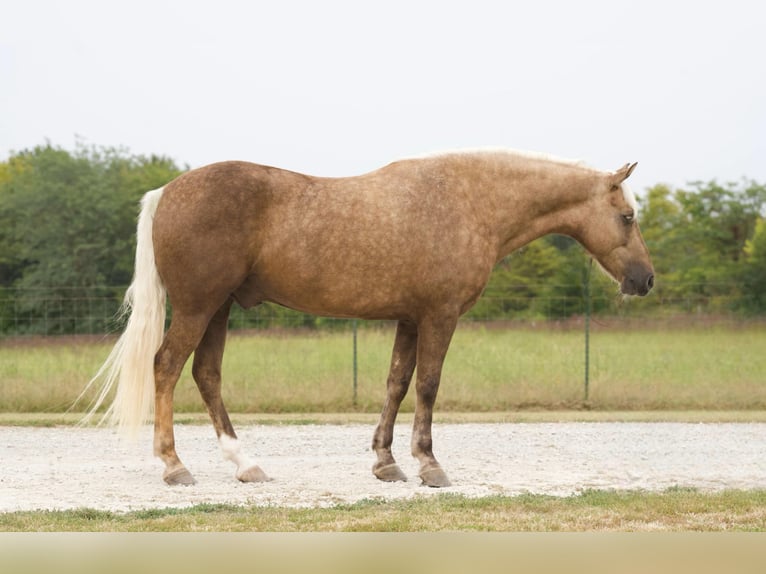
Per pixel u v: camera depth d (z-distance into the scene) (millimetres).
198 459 9945
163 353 8117
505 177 8648
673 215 40812
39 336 21734
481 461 9805
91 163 40000
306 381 15531
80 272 36281
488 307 29859
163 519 6617
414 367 8750
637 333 23812
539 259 32406
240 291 8383
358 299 8203
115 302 30422
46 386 14789
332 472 9070
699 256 37875
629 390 15266
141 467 9344
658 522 6570
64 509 7109
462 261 8305
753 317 24859
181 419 13242
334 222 8055
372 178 8328
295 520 6594
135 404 8055
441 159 8547
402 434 12047
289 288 8180
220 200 7961
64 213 36719
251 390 14891
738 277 33938
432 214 8242
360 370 16797
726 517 6742
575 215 8844
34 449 10656
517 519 6648
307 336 22219
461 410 14797
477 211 8484
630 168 8766
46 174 38062
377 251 8086
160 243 8078
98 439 11578
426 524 6453
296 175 8289
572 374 16969
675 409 15055
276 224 8055
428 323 8328
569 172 8805
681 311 27109
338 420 13438
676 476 8867
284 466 9438
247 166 8164
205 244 7949
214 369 8594
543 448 10789
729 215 39312
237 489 8094
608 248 8891
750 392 15414
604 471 9164
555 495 7703
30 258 36562
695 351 20859
